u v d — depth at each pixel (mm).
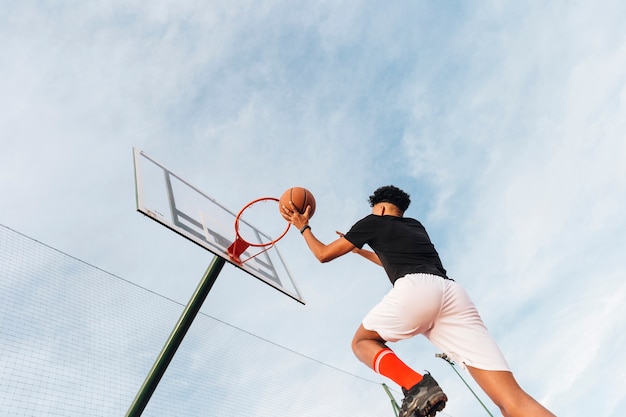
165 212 4250
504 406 2072
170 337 4094
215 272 4305
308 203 2883
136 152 4762
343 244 2535
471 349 2170
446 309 2225
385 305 2291
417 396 1981
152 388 3996
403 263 2377
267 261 5164
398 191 2744
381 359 2209
